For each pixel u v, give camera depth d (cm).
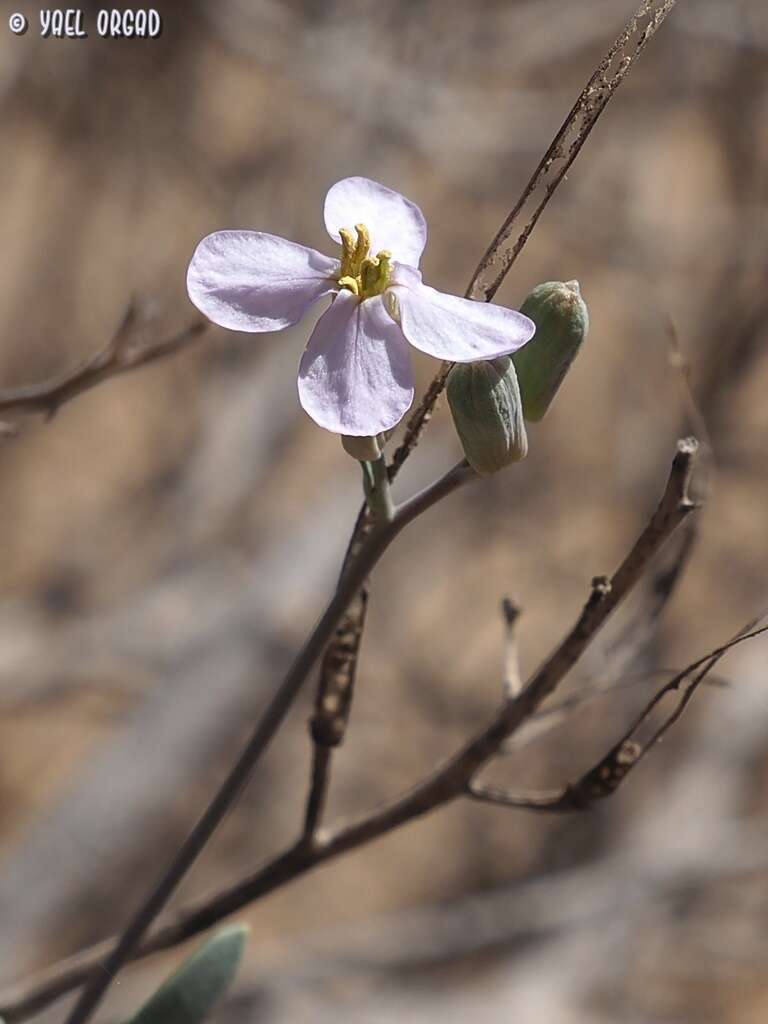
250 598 60
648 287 71
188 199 75
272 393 66
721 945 62
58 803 54
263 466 66
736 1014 65
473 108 68
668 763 66
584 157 74
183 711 57
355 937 55
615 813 65
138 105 70
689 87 75
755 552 77
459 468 24
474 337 23
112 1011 48
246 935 26
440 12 65
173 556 63
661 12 23
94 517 79
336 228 24
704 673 26
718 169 78
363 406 23
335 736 26
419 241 24
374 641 80
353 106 65
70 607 72
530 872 67
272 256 24
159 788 56
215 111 71
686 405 28
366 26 65
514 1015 56
